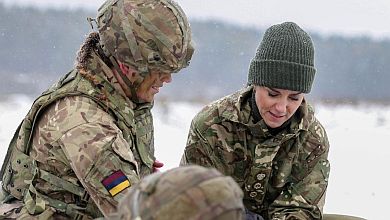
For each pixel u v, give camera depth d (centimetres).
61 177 321
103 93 321
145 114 340
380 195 632
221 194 201
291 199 379
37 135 323
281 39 344
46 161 320
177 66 322
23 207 328
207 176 204
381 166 741
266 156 373
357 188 652
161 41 317
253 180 379
